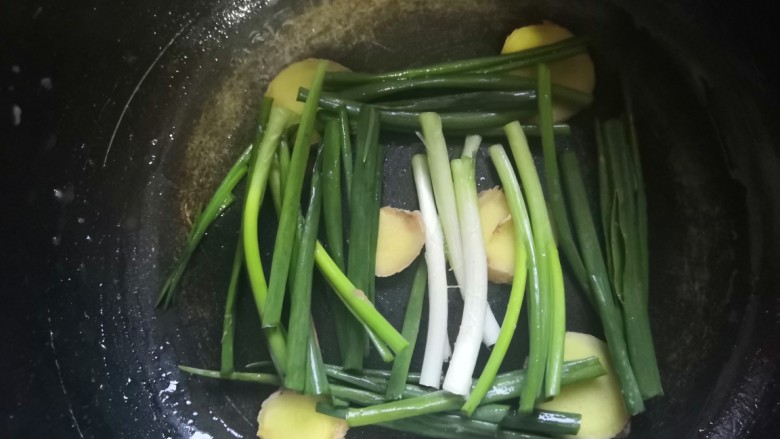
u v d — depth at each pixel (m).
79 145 0.29
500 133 0.28
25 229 0.27
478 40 0.29
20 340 0.26
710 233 0.28
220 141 0.30
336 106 0.27
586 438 0.25
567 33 0.29
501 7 0.30
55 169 0.28
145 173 0.30
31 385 0.26
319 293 0.27
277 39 0.30
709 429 0.26
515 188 0.26
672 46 0.29
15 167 0.27
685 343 0.27
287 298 0.27
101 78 0.29
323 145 0.26
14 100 0.26
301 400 0.26
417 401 0.24
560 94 0.28
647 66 0.29
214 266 0.28
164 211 0.29
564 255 0.27
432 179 0.27
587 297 0.26
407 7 0.30
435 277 0.26
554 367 0.24
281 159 0.27
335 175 0.26
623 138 0.27
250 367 0.27
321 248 0.25
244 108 0.30
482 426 0.24
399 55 0.30
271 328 0.25
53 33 0.27
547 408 0.25
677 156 0.28
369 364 0.27
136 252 0.29
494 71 0.27
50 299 0.28
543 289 0.25
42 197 0.28
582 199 0.26
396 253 0.27
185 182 0.30
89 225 0.29
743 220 0.28
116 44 0.29
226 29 0.31
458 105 0.27
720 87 0.29
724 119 0.29
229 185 0.28
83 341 0.28
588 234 0.26
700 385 0.27
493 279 0.27
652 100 0.29
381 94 0.27
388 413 0.24
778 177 0.28
